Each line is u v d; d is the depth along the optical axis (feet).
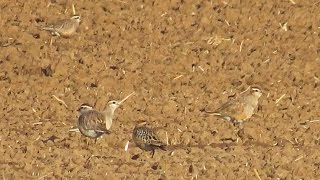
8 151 125.70
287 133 136.26
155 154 126.82
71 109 142.92
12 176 119.03
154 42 169.58
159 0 184.44
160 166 122.01
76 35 171.63
